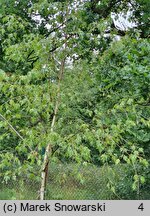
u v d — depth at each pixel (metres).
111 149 2.93
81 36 3.25
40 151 3.26
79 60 3.44
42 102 3.10
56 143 2.96
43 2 3.37
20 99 3.13
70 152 2.84
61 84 3.29
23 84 3.19
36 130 3.13
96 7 5.67
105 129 2.99
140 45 4.14
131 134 4.05
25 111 3.30
